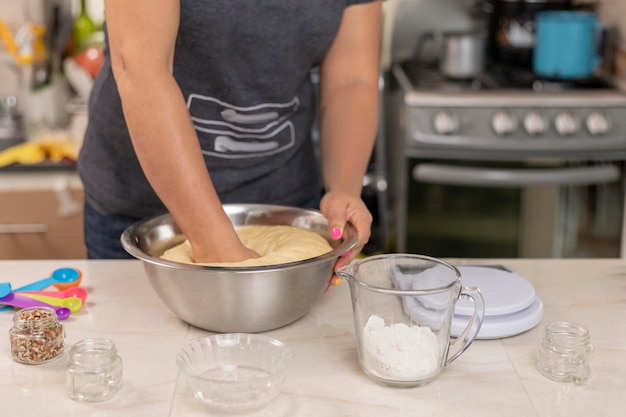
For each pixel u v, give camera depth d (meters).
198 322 1.07
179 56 1.36
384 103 2.92
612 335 1.09
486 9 2.87
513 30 2.77
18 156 2.30
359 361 0.98
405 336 0.94
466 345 0.98
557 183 2.44
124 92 1.08
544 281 1.29
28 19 2.61
